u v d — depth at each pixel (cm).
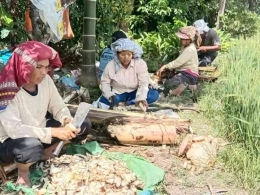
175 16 1070
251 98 412
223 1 1304
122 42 483
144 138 413
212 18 1390
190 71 612
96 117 428
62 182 320
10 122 304
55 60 323
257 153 385
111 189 317
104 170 329
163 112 507
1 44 609
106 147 413
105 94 492
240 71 515
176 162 389
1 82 304
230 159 380
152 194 320
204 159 381
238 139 429
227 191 342
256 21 1398
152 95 527
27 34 520
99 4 726
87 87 588
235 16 1330
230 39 1145
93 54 592
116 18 809
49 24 451
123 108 496
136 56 497
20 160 304
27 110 317
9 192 311
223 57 854
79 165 336
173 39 952
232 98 456
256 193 340
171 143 421
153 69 788
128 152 404
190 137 407
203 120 509
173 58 888
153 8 1044
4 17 426
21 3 543
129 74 501
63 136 316
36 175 334
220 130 466
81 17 716
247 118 409
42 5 433
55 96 345
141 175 350
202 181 357
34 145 304
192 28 611
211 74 704
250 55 651
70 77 607
